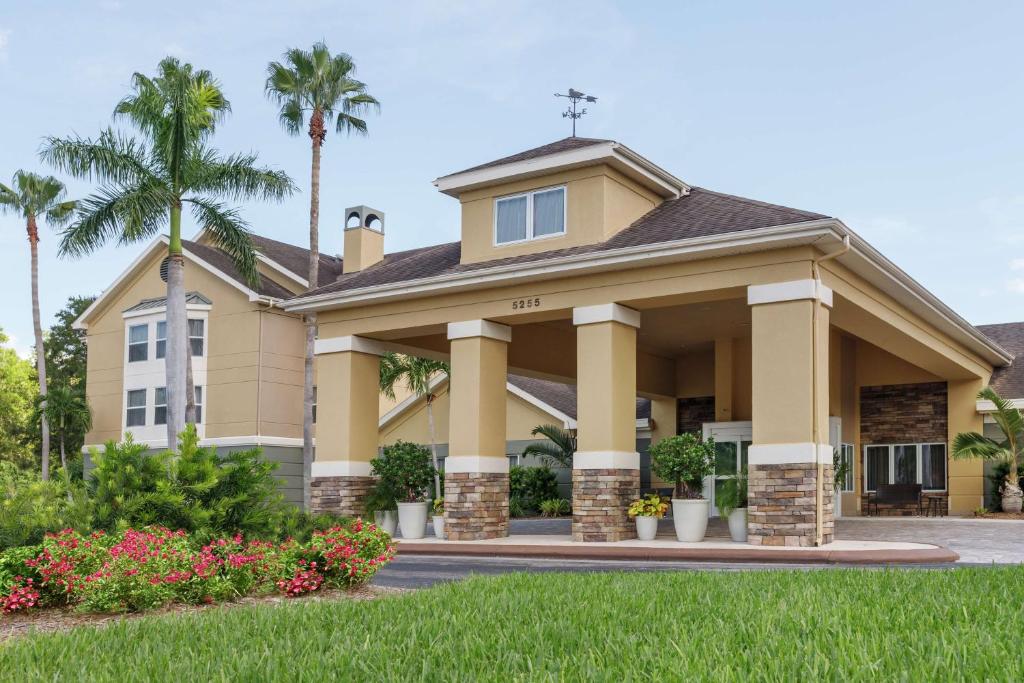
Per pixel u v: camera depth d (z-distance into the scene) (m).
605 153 19.22
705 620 6.65
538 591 8.86
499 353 20.67
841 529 20.48
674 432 28.80
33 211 41.66
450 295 20.61
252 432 32.19
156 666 5.73
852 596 7.93
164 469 11.22
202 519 10.92
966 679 4.54
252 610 8.32
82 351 58.00
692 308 22.02
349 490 21.69
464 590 9.14
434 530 22.78
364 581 11.41
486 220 21.16
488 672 5.12
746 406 26.05
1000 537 18.47
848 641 5.54
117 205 25.64
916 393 27.12
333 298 21.88
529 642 5.97
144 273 35.69
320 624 7.27
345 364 22.12
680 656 5.26
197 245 35.06
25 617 9.41
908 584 8.69
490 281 19.55
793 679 4.61
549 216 20.39
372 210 33.97
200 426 33.28
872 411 27.69
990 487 25.73
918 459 26.91
